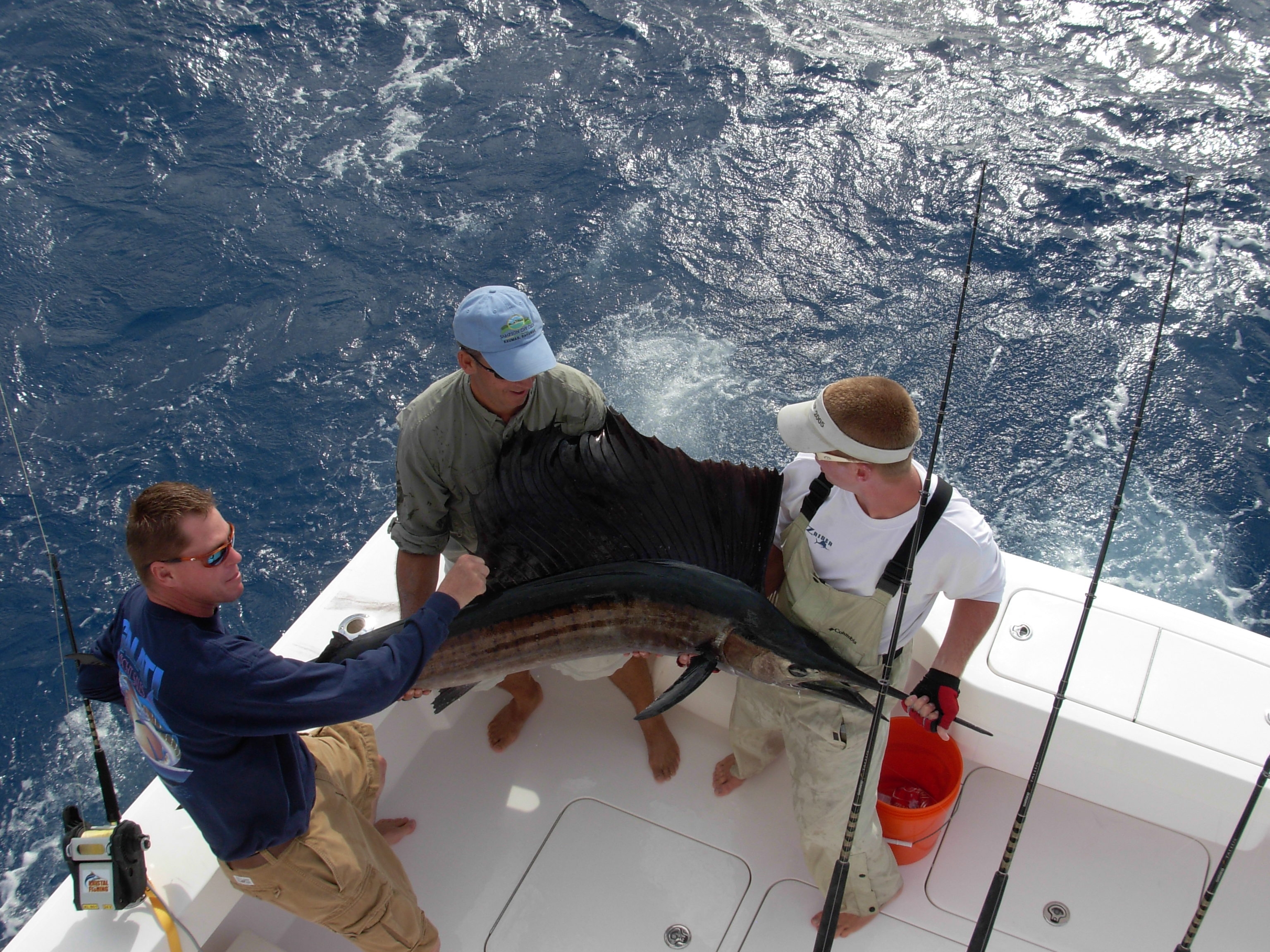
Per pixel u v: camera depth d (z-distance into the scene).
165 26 12.94
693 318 9.72
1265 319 8.89
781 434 1.89
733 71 12.85
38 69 12.05
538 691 2.71
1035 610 2.46
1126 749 2.23
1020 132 11.59
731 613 1.89
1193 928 1.28
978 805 2.47
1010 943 2.20
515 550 1.95
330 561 7.18
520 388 2.00
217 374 8.75
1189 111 11.52
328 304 9.55
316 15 13.52
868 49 13.20
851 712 2.07
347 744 2.14
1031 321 9.30
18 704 6.23
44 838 5.56
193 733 1.61
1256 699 2.26
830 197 11.02
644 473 1.88
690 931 2.25
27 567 7.08
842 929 2.22
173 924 1.94
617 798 2.52
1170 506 7.44
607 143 11.82
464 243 10.45
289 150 11.48
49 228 10.18
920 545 1.88
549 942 2.24
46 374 8.66
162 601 1.61
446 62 13.00
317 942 2.26
